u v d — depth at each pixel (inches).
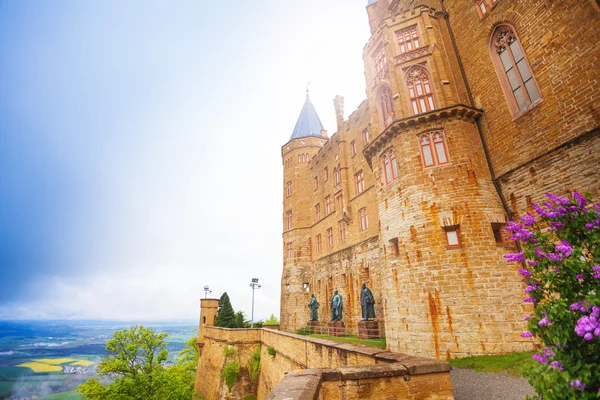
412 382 288.2
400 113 690.2
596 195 434.6
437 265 553.6
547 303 194.9
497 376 389.1
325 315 1256.8
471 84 682.2
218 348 1339.8
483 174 601.9
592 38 455.2
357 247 1083.3
